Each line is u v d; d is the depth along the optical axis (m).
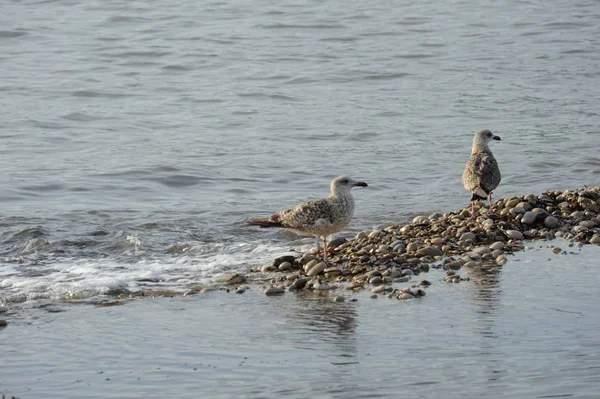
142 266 14.48
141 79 34.41
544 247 14.59
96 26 43.78
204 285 13.27
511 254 14.23
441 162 22.73
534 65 35.53
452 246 14.60
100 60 37.47
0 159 23.45
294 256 14.59
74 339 10.88
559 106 29.03
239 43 40.44
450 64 36.03
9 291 12.99
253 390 9.12
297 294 12.66
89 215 18.14
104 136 26.20
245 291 12.89
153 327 11.29
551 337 10.36
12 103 30.41
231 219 17.78
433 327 10.91
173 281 13.55
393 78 34.03
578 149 23.50
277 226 14.16
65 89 32.59
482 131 17.28
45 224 17.39
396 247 14.48
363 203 18.84
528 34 41.38
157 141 25.52
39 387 9.39
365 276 13.20
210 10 47.47
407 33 42.03
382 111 28.92
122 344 10.66
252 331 11.04
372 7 48.03
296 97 31.30
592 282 12.62
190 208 18.78
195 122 27.89
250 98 31.20
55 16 45.78
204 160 23.22
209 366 9.87
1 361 10.16
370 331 10.88
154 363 10.00
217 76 34.78
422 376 9.32
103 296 12.75
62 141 25.61
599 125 26.31
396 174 21.62
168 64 36.69
